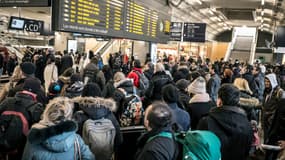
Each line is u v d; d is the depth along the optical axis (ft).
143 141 6.02
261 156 13.15
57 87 13.23
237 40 102.37
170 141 5.65
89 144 7.34
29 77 9.93
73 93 11.19
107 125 7.65
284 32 32.96
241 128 7.00
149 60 24.41
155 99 11.63
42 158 5.55
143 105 12.46
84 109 7.61
